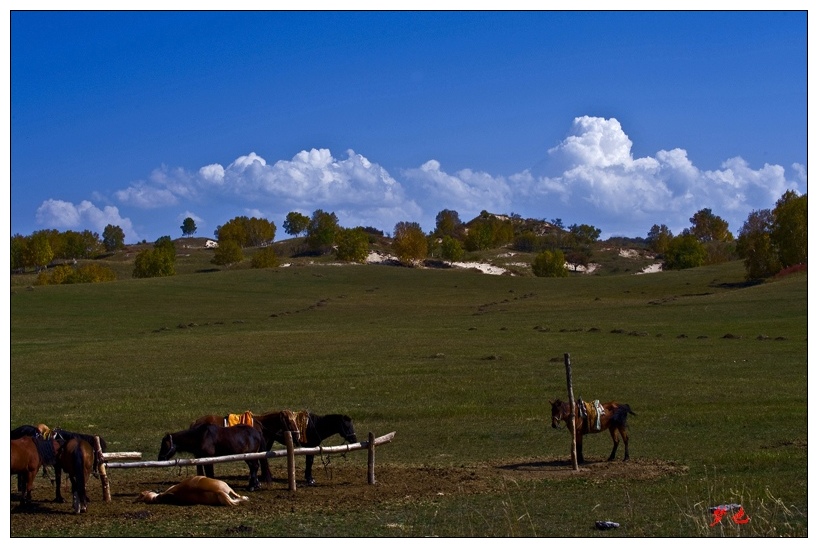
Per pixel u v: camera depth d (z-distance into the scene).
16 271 185.88
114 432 27.14
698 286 115.06
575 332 65.12
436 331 68.88
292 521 14.77
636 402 31.69
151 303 98.44
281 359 50.56
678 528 13.93
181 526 14.48
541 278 132.38
